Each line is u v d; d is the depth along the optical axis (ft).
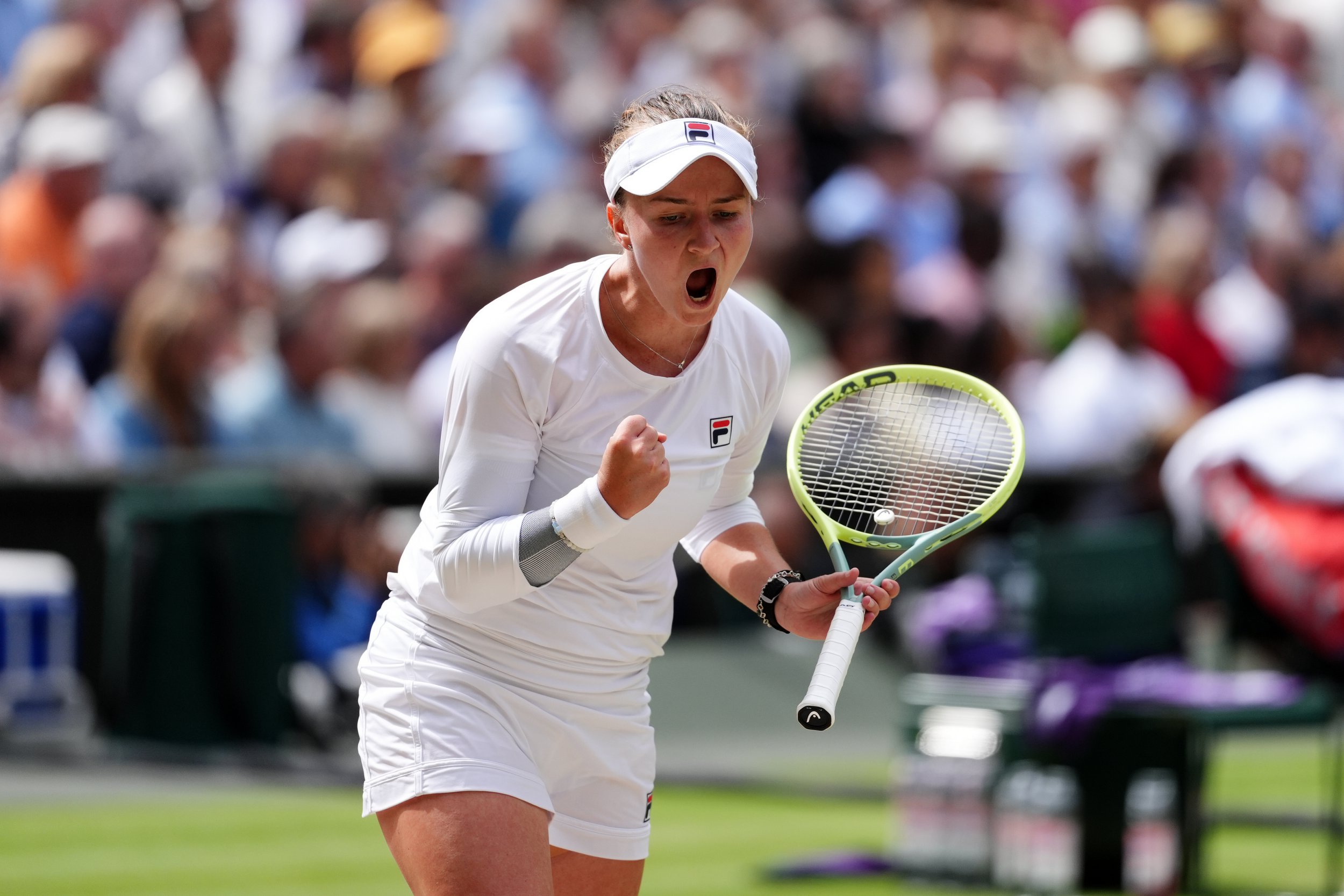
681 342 36.29
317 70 126.82
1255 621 73.97
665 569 38.42
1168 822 68.44
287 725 90.99
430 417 102.37
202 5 116.37
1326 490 71.61
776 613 39.55
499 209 122.93
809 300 115.65
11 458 89.97
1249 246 145.79
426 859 35.40
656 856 74.59
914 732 72.54
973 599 79.97
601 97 135.23
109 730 88.89
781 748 99.14
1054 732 68.13
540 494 36.58
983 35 156.66
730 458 38.83
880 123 138.92
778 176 134.72
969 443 47.85
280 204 113.60
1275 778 96.12
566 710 36.96
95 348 100.22
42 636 87.56
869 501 48.01
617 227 35.58
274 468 93.56
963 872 69.92
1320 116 177.99
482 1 141.69
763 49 144.87
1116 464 105.91
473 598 35.14
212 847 72.28
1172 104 166.71
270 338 99.91
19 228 103.55
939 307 123.03
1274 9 189.37
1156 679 71.51
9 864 67.92
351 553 94.58
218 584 89.04
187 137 114.73
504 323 35.27
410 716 36.27
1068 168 149.69
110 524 89.66
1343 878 73.15
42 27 123.44
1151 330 127.85
